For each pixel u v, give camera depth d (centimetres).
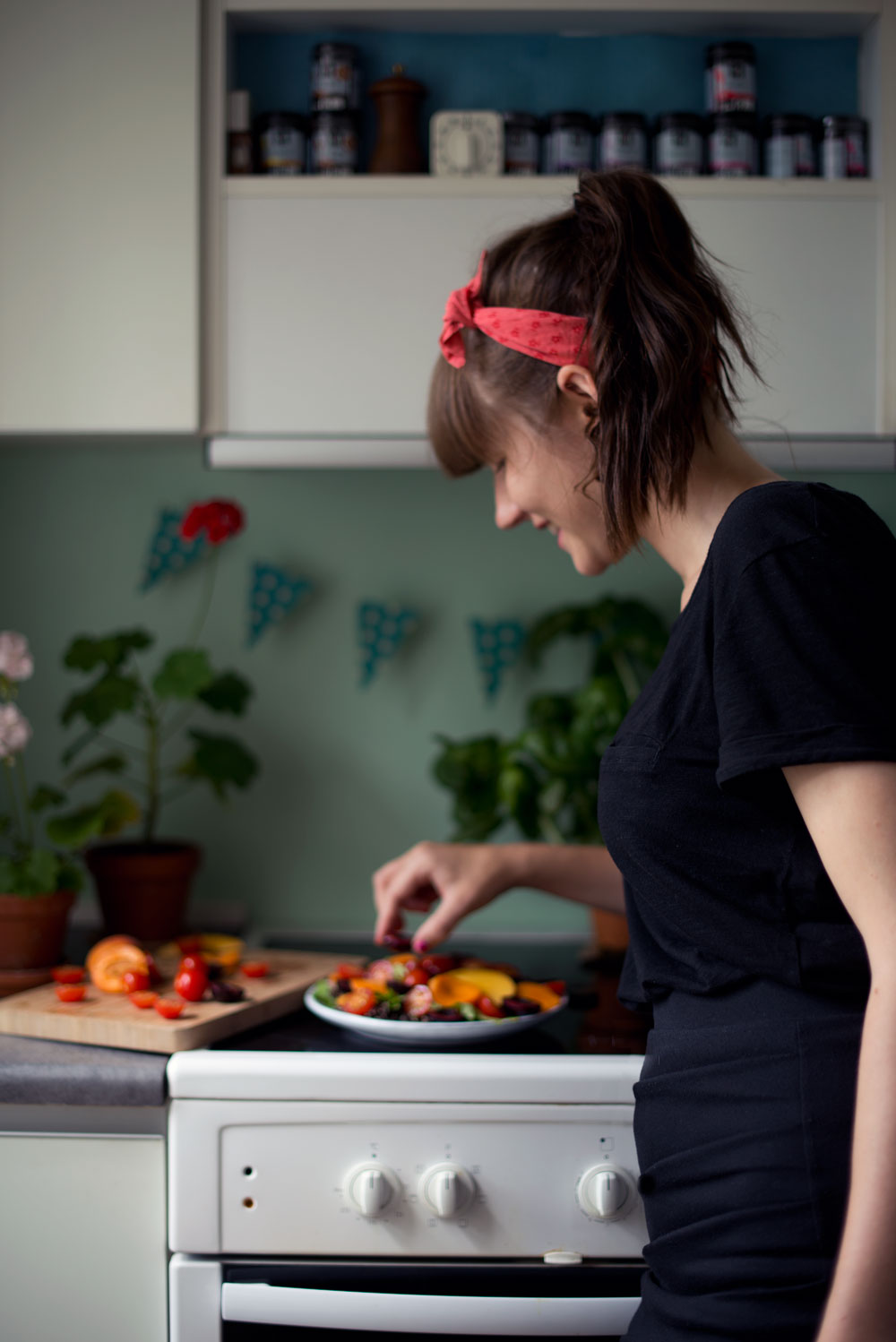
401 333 136
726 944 74
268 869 167
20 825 165
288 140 141
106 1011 108
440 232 136
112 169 134
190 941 136
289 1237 98
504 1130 98
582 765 142
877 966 57
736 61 140
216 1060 99
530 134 140
